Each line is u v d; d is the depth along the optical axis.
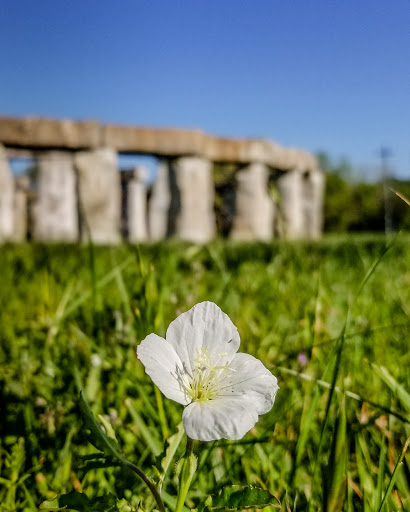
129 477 1.29
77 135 13.87
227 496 0.87
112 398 1.74
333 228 33.34
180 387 0.93
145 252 6.23
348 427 1.50
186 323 1.01
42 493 1.31
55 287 3.19
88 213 13.89
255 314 2.78
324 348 2.10
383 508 1.12
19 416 1.63
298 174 17.77
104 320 2.32
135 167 23.45
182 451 1.39
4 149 13.99
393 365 1.95
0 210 14.23
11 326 2.54
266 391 0.92
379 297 3.11
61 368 1.96
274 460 1.42
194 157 14.80
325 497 0.89
